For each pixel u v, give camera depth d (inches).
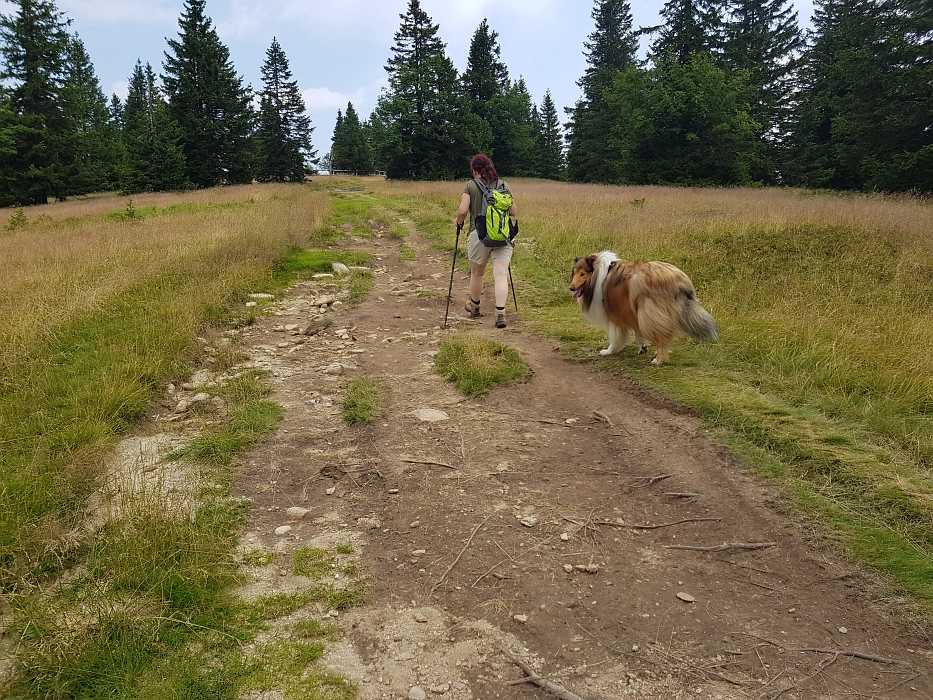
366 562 116.8
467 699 84.7
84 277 327.3
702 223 461.1
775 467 140.9
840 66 1122.0
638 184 1432.1
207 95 1707.7
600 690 85.9
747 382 192.4
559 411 184.5
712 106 1327.5
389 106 1968.5
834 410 167.5
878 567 108.0
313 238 509.7
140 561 109.6
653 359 217.5
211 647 94.0
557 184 1364.4
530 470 149.7
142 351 217.5
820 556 112.7
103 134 2166.6
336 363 229.0
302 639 96.5
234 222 582.9
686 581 109.4
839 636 95.1
